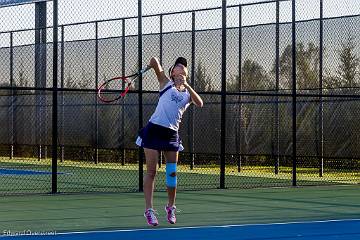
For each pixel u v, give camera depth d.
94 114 24.67
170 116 9.59
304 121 20.48
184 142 22.69
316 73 20.59
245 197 14.27
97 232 9.33
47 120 25.83
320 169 20.64
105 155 26.45
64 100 25.50
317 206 12.70
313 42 20.78
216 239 8.82
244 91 21.78
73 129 25.27
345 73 20.28
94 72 24.78
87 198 13.95
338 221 10.62
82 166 24.64
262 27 21.55
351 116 19.75
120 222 10.39
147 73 23.19
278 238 8.93
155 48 23.75
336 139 19.91
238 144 21.64
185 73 9.71
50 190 15.64
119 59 24.22
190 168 23.08
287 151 20.58
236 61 22.00
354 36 20.36
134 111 23.47
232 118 21.80
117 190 15.76
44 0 16.91
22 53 26.50
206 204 12.92
